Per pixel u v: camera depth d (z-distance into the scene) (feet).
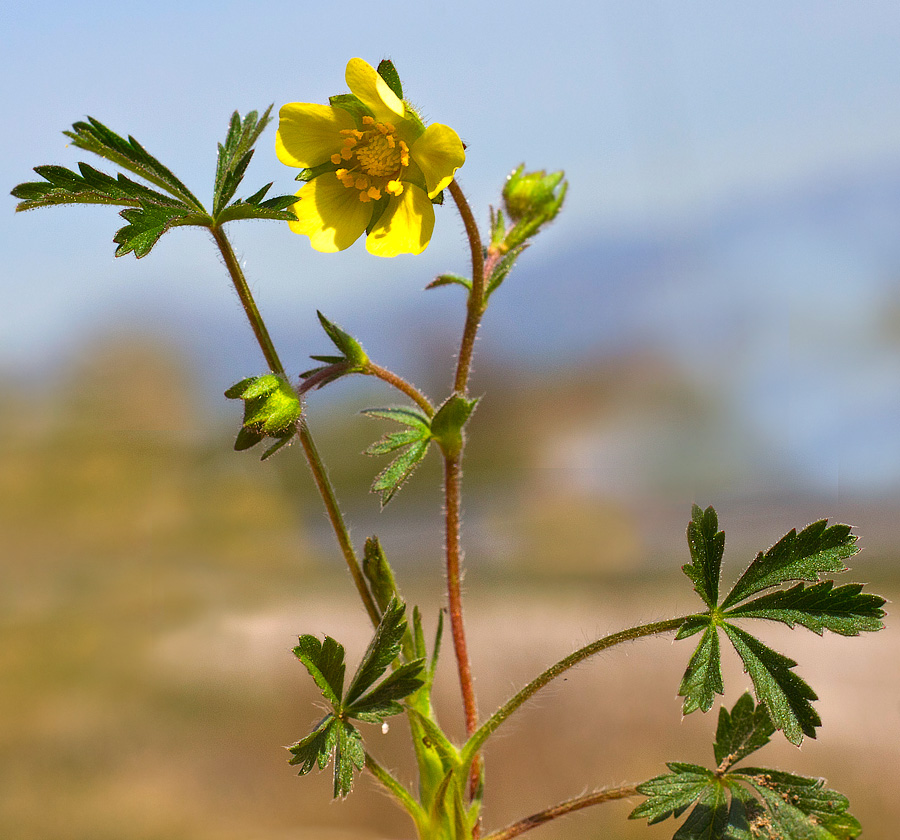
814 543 0.51
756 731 0.52
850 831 0.51
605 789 0.53
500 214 0.56
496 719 0.53
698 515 0.51
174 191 0.51
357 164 0.52
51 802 0.83
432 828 0.53
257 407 0.51
